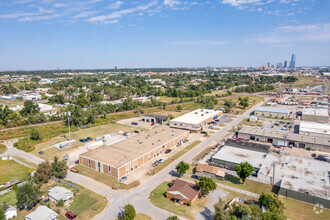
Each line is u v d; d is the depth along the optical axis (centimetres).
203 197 5888
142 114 16512
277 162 7556
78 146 9912
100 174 7225
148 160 8194
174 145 9794
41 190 6225
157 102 19412
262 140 10419
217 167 7250
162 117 14088
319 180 6284
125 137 11025
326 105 19288
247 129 11519
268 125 13312
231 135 11419
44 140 10656
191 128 11912
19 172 7538
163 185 6512
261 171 6919
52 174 6838
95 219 5012
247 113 17000
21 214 5241
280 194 5909
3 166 8031
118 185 6519
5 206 5022
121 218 4906
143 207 5447
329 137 10406
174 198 5716
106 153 8056
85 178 6988
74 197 5894
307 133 11006
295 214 5144
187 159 8406
